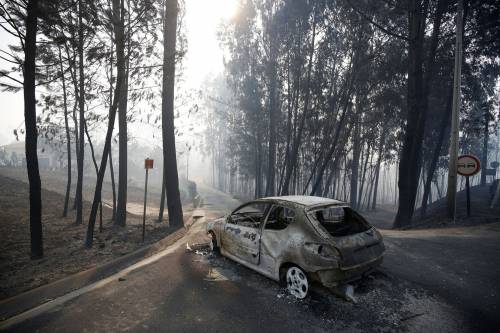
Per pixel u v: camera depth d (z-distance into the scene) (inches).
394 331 139.3
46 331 146.5
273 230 189.0
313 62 795.4
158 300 178.4
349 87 717.3
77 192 500.7
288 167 874.1
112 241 349.1
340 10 676.1
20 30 265.7
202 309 166.1
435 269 215.9
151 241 344.8
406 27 668.7
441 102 876.0
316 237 159.9
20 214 505.4
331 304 165.5
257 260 199.2
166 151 457.1
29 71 263.0
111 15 292.2
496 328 141.9
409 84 575.5
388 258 241.0
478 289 183.2
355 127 977.5
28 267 251.0
